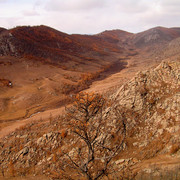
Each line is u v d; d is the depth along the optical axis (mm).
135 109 19812
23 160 19750
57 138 20859
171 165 12859
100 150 15711
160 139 16281
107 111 19969
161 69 23109
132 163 14602
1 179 17516
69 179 9219
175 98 19062
